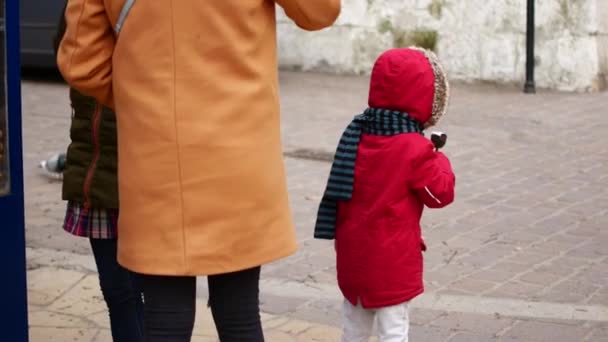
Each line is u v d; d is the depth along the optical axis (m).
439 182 3.80
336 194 3.92
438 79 3.87
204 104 2.97
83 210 3.86
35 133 9.99
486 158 9.18
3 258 3.57
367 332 4.04
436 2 13.59
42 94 12.19
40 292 5.51
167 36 2.96
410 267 3.87
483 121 10.92
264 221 3.05
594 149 9.58
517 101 12.21
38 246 6.42
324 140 9.88
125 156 3.07
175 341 3.09
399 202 3.82
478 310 5.34
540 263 6.19
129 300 3.95
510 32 13.17
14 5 3.48
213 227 3.00
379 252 3.83
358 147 3.90
